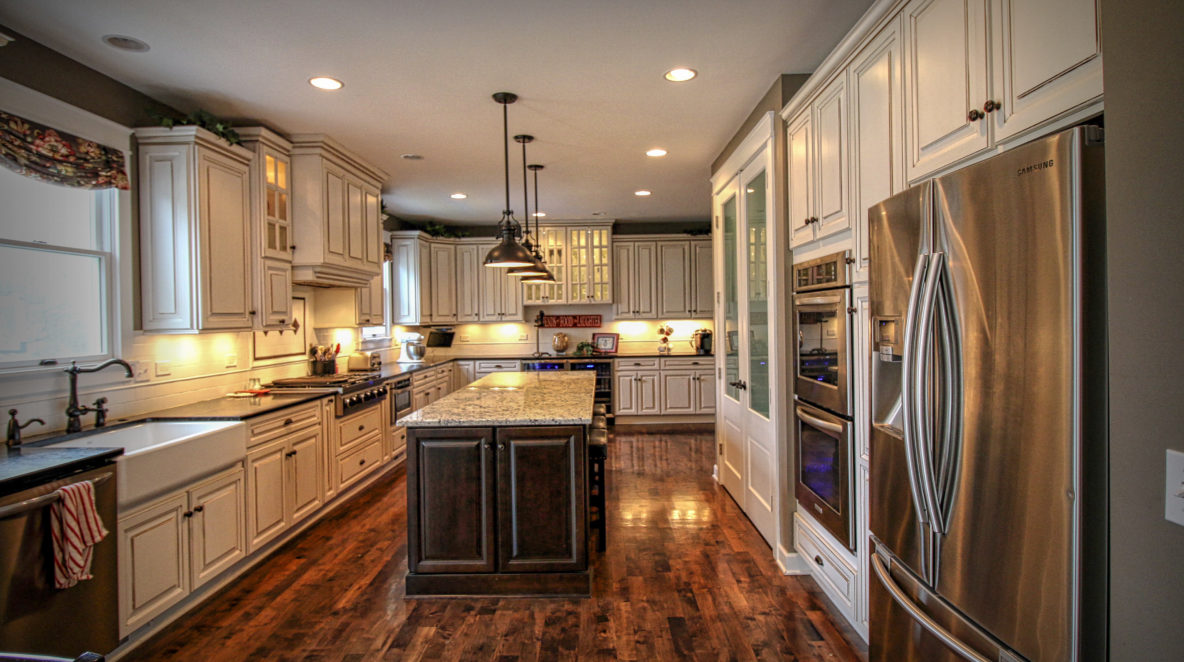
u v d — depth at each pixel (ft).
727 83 10.00
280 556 10.71
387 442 16.08
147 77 9.28
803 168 9.06
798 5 7.50
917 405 4.76
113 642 6.94
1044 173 3.83
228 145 10.41
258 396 11.77
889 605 5.76
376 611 8.70
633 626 8.20
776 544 10.27
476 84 9.84
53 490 6.17
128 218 9.57
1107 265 3.49
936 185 4.85
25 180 8.16
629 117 11.52
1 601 5.62
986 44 4.79
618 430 22.82
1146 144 3.18
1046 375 3.84
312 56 8.68
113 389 9.29
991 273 4.27
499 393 12.28
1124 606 3.38
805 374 9.24
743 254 12.20
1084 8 3.83
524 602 8.96
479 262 24.40
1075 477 3.66
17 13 7.32
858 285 7.27
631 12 7.58
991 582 4.31
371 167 14.65
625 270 24.41
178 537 8.17
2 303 7.88
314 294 15.89
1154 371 3.16
